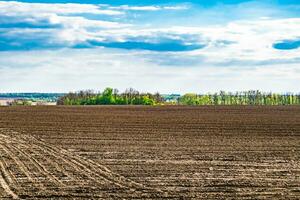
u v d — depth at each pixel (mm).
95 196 14492
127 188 15680
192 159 22047
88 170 18906
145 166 19984
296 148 26422
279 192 15336
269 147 26719
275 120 47875
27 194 14625
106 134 32500
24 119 46844
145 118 49562
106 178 17375
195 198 14352
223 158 22500
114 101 109188
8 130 35156
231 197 14539
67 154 23078
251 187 16109
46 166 19734
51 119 46875
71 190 15281
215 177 17859
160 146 26469
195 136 31938
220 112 63844
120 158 22000
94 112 61375
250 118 50844
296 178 17828
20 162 20688
